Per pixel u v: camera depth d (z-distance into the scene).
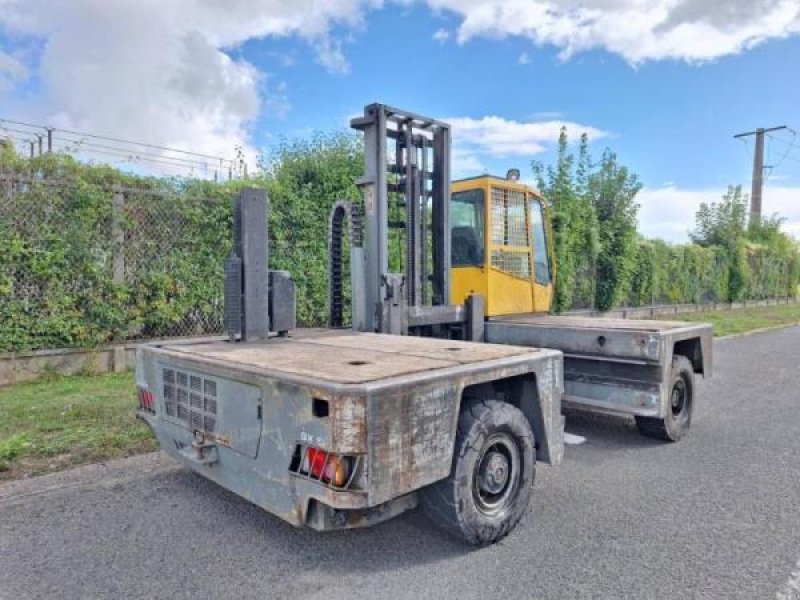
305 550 3.24
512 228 6.18
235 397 3.07
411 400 2.73
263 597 2.77
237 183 8.88
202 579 2.93
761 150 33.38
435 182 5.44
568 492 4.19
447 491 3.06
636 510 3.86
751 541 3.40
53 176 7.20
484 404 3.26
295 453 2.74
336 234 5.41
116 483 4.18
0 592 2.79
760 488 4.29
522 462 3.44
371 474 2.56
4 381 6.93
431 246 5.78
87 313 7.52
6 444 4.58
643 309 18.08
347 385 2.58
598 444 5.48
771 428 6.05
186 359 3.43
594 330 5.46
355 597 2.77
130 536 3.39
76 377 7.33
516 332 5.81
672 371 5.40
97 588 2.83
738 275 23.23
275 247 9.30
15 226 6.96
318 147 10.98
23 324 7.04
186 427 3.47
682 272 20.06
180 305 8.26
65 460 4.54
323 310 9.79
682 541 3.40
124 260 7.81
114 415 5.61
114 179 7.65
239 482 3.11
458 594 2.80
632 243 15.98
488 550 3.26
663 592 2.84
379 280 4.93
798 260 30.22
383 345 3.90
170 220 8.16
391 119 5.06
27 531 3.43
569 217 14.27
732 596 2.81
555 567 3.07
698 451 5.23
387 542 3.35
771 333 15.81
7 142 7.39
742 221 23.44
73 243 7.29
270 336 4.38
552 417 3.63
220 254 8.62
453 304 5.70
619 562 3.13
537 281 6.57
